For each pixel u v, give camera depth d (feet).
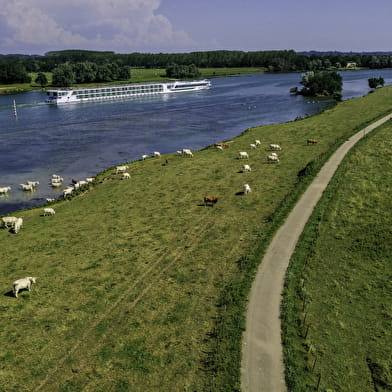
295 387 66.69
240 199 160.86
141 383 71.46
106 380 72.84
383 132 249.14
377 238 117.50
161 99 623.77
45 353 80.89
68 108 528.22
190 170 215.10
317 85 578.25
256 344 77.41
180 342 80.84
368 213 134.72
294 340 78.28
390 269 102.89
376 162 188.24
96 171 246.06
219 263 110.11
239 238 124.47
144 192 184.14
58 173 244.22
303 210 139.03
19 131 367.66
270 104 515.91
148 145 306.76
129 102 589.32
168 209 158.10
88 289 103.04
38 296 101.76
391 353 75.51
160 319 88.58
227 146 270.67
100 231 141.90
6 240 140.67
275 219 132.67
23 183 227.61
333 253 111.86
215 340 80.23
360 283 98.02
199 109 494.18
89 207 170.91
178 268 109.81
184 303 93.61
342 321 84.58
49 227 150.41
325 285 97.45
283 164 207.72
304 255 109.81
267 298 91.45
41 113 481.87
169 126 382.83
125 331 85.61
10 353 81.41
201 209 154.10
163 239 129.70
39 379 74.28
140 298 97.25
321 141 255.09
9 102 597.52
